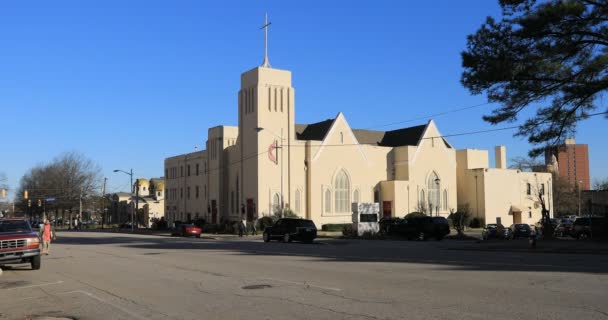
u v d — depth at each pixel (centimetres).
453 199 7106
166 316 1018
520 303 1019
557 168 11075
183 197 7856
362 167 6500
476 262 1847
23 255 1878
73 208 10969
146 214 10981
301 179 6041
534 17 2455
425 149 6850
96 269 1920
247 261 2072
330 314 972
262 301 1133
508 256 2139
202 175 7162
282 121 5944
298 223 3809
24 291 1434
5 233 1925
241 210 5966
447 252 2447
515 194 7444
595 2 2442
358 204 4775
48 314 1094
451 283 1309
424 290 1207
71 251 2911
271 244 3453
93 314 1073
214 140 6744
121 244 3600
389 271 1606
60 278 1688
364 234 4728
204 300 1174
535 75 2516
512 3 2580
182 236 5281
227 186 6538
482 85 2622
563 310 944
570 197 9831
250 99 5956
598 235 3403
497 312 943
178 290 1338
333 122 6309
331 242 3853
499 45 2556
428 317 916
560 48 2459
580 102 2581
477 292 1159
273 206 5788
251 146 5881
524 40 2533
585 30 2455
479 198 7131
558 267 1616
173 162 8294
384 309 1000
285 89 5991
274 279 1481
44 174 10375
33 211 10875
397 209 6456
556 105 2641
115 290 1381
